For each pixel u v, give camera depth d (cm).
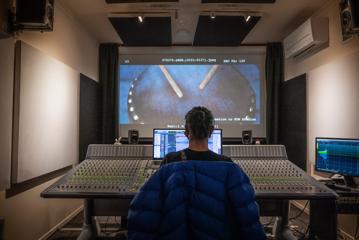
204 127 118
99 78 515
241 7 366
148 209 98
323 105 357
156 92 529
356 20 254
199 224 96
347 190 249
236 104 527
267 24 429
